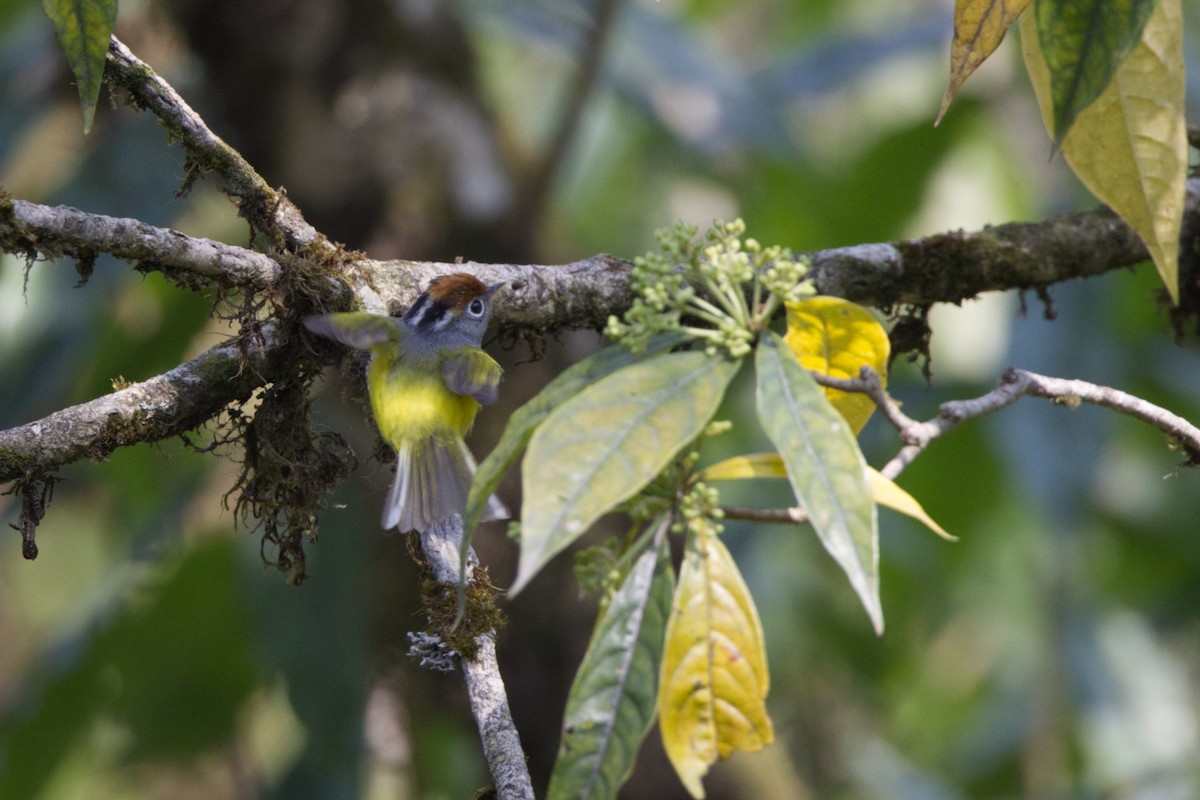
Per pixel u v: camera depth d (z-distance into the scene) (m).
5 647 12.75
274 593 8.55
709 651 3.42
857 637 11.07
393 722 9.52
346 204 8.71
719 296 3.55
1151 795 10.24
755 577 10.08
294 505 4.95
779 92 9.91
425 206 8.79
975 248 5.83
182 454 9.32
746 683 3.41
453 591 4.43
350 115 8.75
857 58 9.88
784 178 10.14
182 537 9.44
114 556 10.49
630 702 3.33
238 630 9.65
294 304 4.88
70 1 3.89
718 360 3.37
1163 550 11.02
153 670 9.70
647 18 9.94
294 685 8.42
